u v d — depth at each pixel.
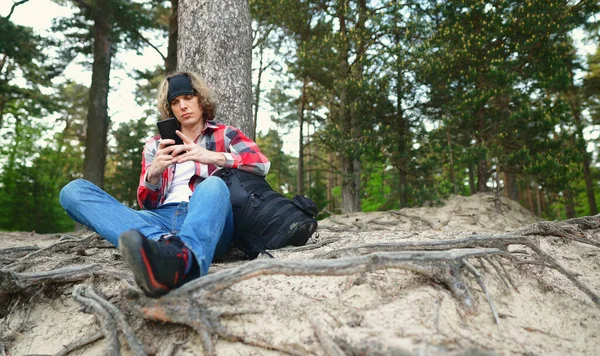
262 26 12.34
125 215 1.83
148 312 1.42
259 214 2.13
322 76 11.18
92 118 12.88
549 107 8.19
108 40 13.65
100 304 1.58
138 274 1.29
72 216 1.90
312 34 11.47
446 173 10.68
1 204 12.65
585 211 19.64
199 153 2.03
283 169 31.11
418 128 9.90
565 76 8.47
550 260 1.83
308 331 1.40
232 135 2.28
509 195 11.77
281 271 1.48
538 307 1.68
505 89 8.10
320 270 1.48
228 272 1.48
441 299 1.54
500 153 8.12
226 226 2.12
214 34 3.55
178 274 1.41
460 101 8.48
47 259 2.66
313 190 15.05
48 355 1.67
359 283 1.68
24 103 15.20
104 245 2.95
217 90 3.50
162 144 2.00
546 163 7.66
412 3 9.67
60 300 2.06
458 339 1.29
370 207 14.31
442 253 1.65
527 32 8.52
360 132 10.02
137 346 1.43
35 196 13.01
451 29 8.76
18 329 1.93
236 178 2.16
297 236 2.20
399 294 1.57
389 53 8.95
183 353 1.44
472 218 5.78
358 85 9.27
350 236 3.22
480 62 8.58
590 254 2.47
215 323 1.42
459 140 9.00
